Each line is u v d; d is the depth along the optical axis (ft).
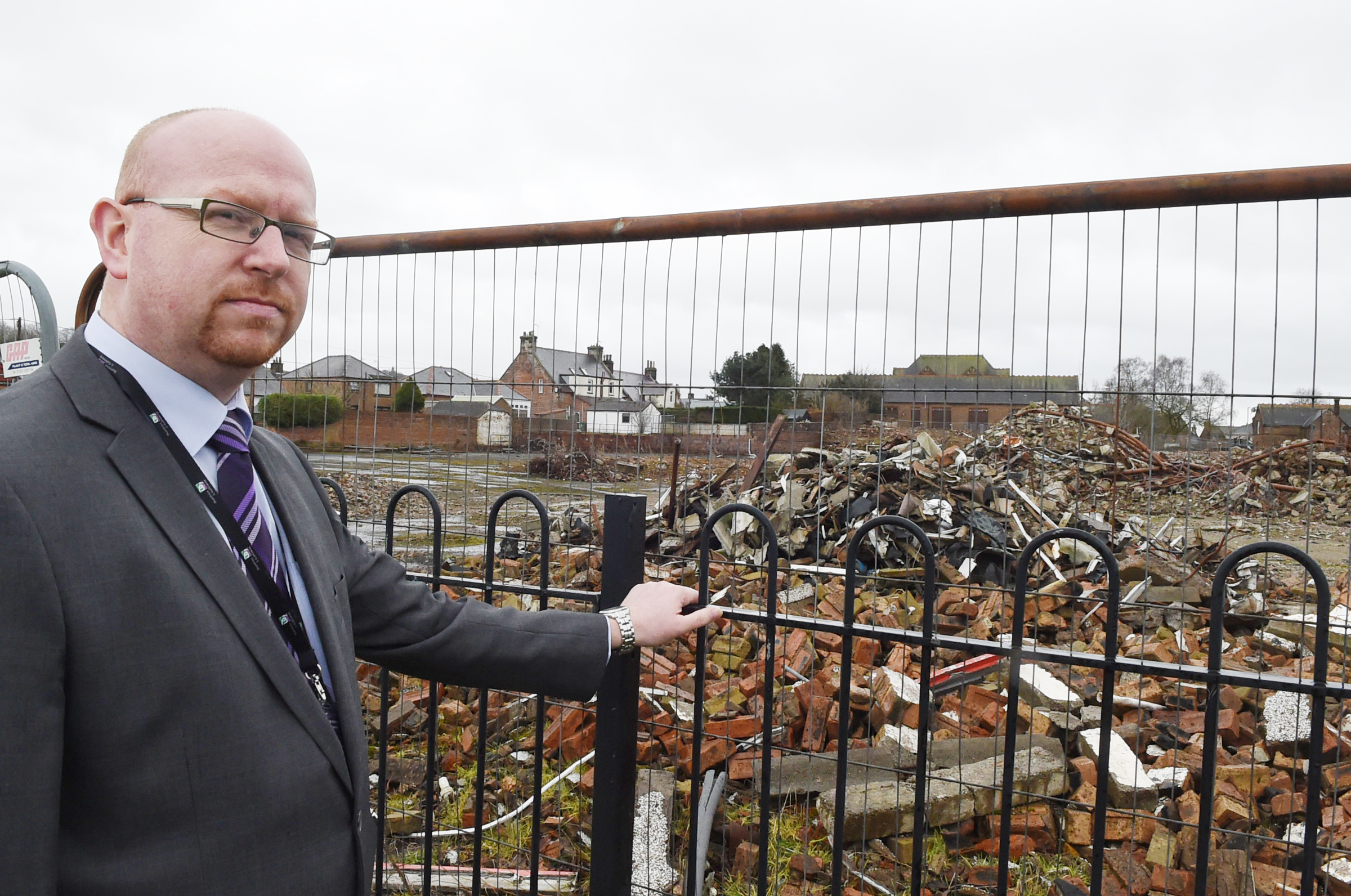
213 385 4.20
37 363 13.78
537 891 7.20
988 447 25.08
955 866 10.05
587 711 12.60
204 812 3.67
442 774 12.30
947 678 13.46
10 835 3.16
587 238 10.72
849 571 5.98
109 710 3.45
